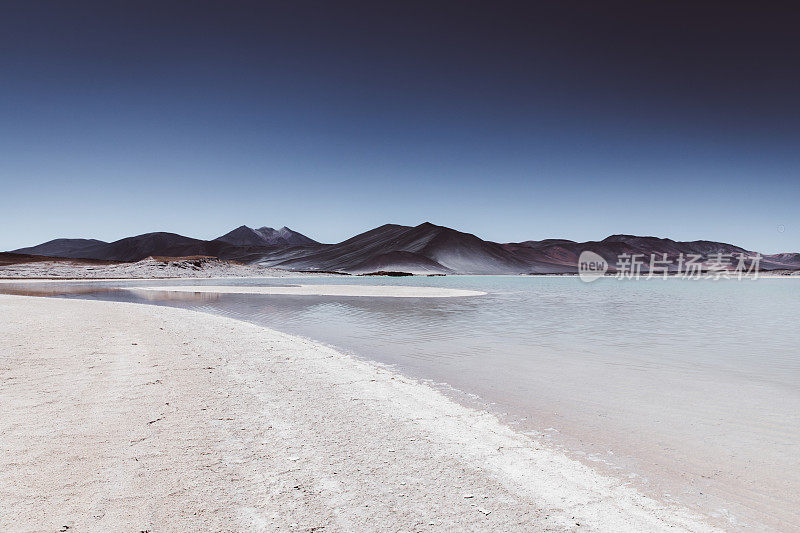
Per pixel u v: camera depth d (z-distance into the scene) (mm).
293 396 7160
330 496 4000
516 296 38406
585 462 4984
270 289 46812
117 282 67375
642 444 5555
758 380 8805
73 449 4832
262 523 3512
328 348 11766
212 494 3963
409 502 3938
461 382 8578
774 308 26219
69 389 7180
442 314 22031
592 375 9188
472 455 5051
